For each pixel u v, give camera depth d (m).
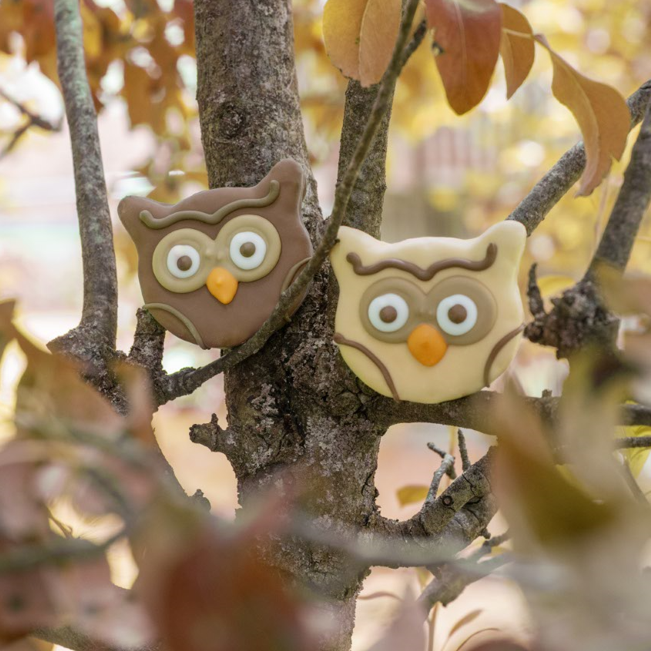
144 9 0.99
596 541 0.28
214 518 0.29
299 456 0.57
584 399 0.38
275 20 0.63
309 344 0.58
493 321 0.50
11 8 0.90
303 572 0.55
